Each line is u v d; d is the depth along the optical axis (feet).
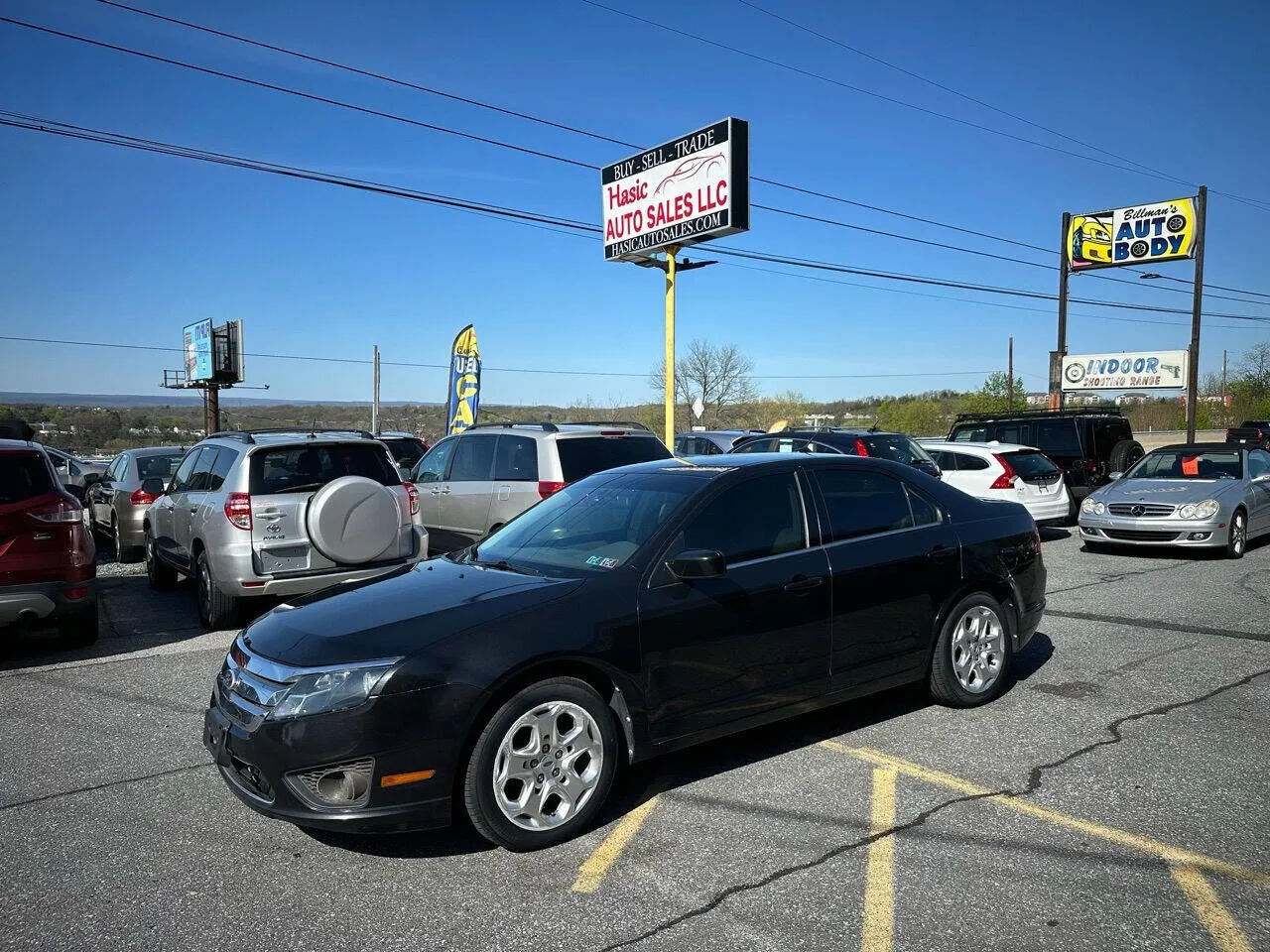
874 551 16.30
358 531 24.90
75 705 19.30
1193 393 90.33
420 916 10.64
